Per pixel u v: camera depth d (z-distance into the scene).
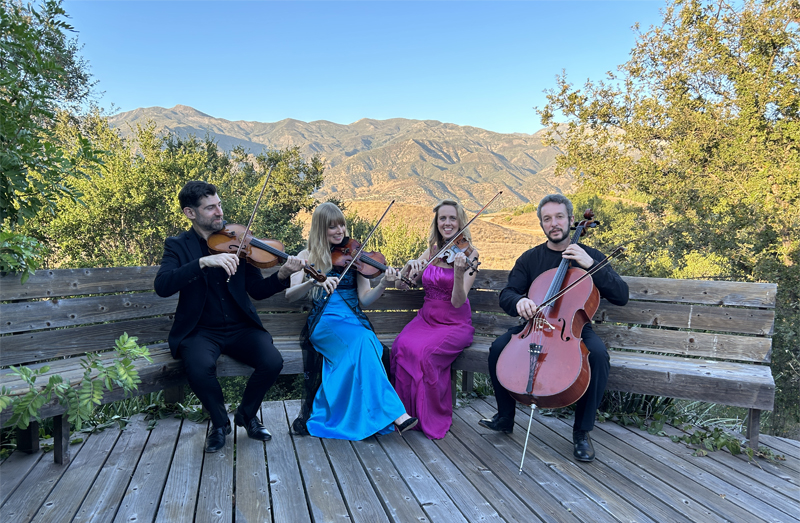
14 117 2.67
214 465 2.66
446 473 2.62
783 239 7.12
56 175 2.77
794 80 10.28
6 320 2.72
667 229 6.80
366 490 2.44
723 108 11.73
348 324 3.12
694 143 11.06
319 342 3.12
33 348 2.83
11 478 2.50
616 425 3.38
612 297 3.01
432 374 3.14
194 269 2.71
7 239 2.45
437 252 3.51
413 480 2.54
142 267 3.31
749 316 3.21
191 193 2.94
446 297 3.44
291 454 2.81
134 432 3.07
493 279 3.91
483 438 3.09
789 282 6.05
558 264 3.20
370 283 3.70
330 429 3.00
